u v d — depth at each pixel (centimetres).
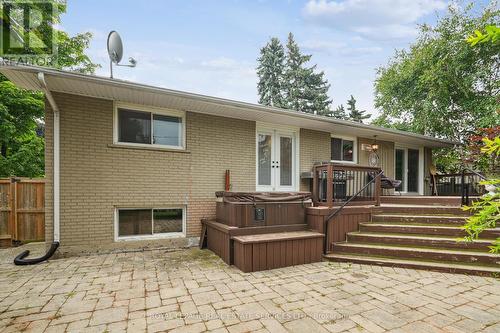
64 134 503
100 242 529
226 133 670
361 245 513
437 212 566
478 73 1001
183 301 316
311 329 257
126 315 281
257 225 502
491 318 279
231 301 318
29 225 623
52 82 452
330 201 543
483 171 827
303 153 793
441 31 1108
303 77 2820
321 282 384
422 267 438
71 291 342
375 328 260
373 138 948
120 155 549
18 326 259
